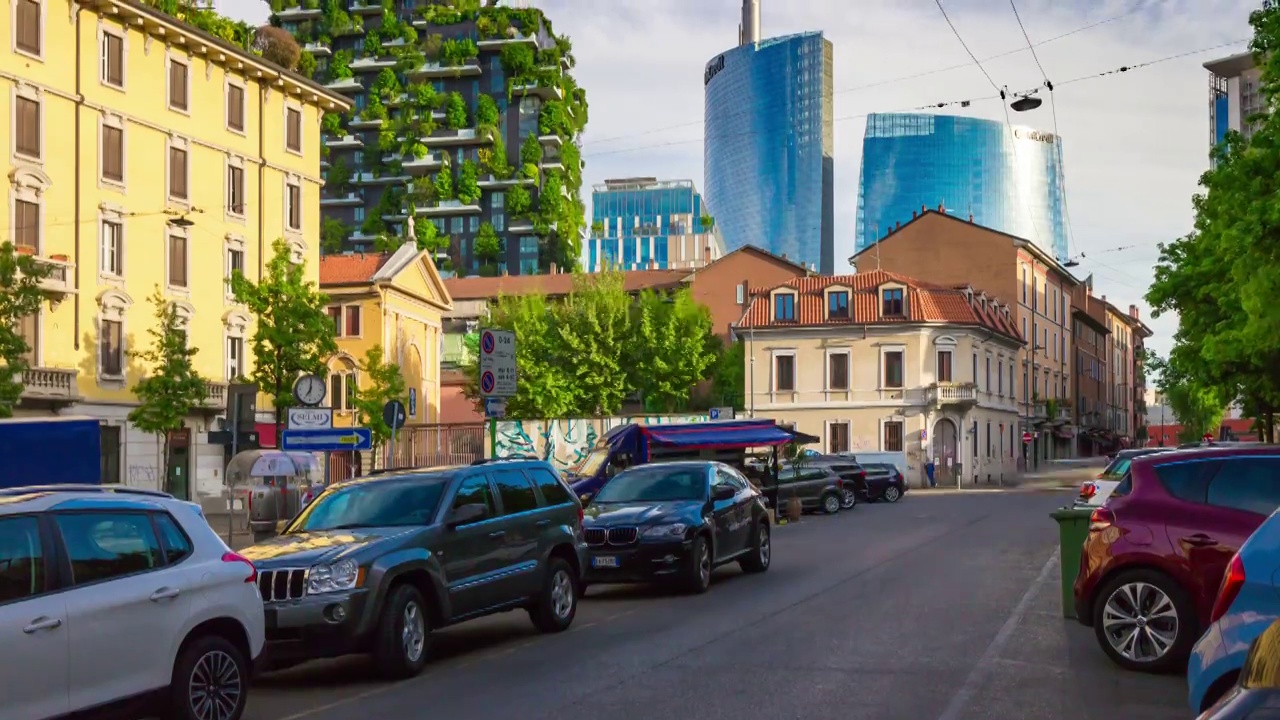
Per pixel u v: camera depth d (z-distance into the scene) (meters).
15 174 37.44
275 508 26.17
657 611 14.73
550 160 123.94
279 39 54.12
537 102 123.12
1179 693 8.99
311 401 22.27
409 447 43.44
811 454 48.41
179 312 43.91
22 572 7.21
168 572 8.08
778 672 10.06
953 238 77.50
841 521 34.03
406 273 60.84
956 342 65.19
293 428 21.44
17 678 6.93
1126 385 121.94
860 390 65.75
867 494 45.44
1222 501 9.67
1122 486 10.27
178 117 44.28
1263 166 19.20
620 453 29.16
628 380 67.38
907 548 23.03
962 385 64.31
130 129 42.12
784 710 8.56
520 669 10.75
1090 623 10.22
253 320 47.78
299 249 50.84
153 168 43.12
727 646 11.57
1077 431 93.19
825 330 66.31
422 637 10.77
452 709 9.02
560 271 121.06
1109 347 111.25
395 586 10.61
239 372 46.97
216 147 46.12
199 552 8.41
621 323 67.31
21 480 16.62
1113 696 8.91
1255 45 21.59
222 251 46.41
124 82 41.88
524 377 66.31
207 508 44.44
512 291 94.44
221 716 8.28
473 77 123.62
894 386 65.25
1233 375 30.27
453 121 120.81
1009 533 26.58
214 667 8.27
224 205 46.53
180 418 37.09
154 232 43.03
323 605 9.99
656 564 16.02
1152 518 9.84
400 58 121.62
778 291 67.69
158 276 43.19
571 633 13.07
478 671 10.75
